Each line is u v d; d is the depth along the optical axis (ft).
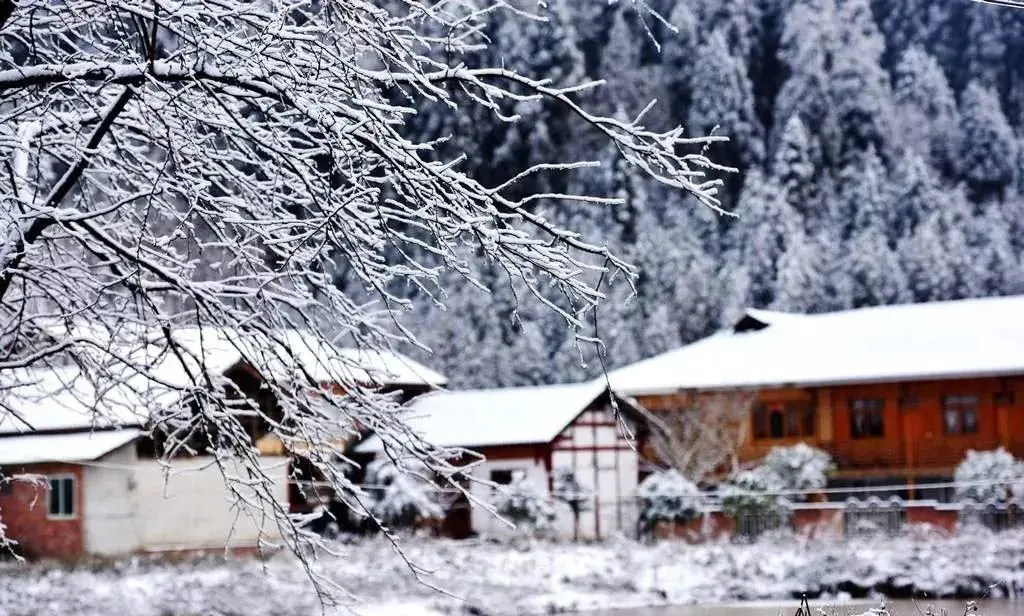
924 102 380.78
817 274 310.65
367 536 135.54
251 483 31.01
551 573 116.47
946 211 329.93
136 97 28.53
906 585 105.81
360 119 27.86
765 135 376.89
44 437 127.65
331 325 31.53
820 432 178.29
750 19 391.65
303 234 28.94
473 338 275.80
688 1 381.40
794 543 130.82
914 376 170.91
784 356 183.01
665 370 182.50
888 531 135.85
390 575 109.29
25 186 29.96
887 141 367.25
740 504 143.13
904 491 173.47
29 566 114.21
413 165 27.89
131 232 34.76
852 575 109.09
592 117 27.32
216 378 32.35
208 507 132.16
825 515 141.38
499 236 27.40
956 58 408.46
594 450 165.07
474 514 150.41
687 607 103.81
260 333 31.35
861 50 378.32
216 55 27.43
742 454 181.68
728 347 193.16
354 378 30.48
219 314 29.86
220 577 106.63
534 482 153.28
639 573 116.98
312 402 31.58
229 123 29.37
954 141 371.56
